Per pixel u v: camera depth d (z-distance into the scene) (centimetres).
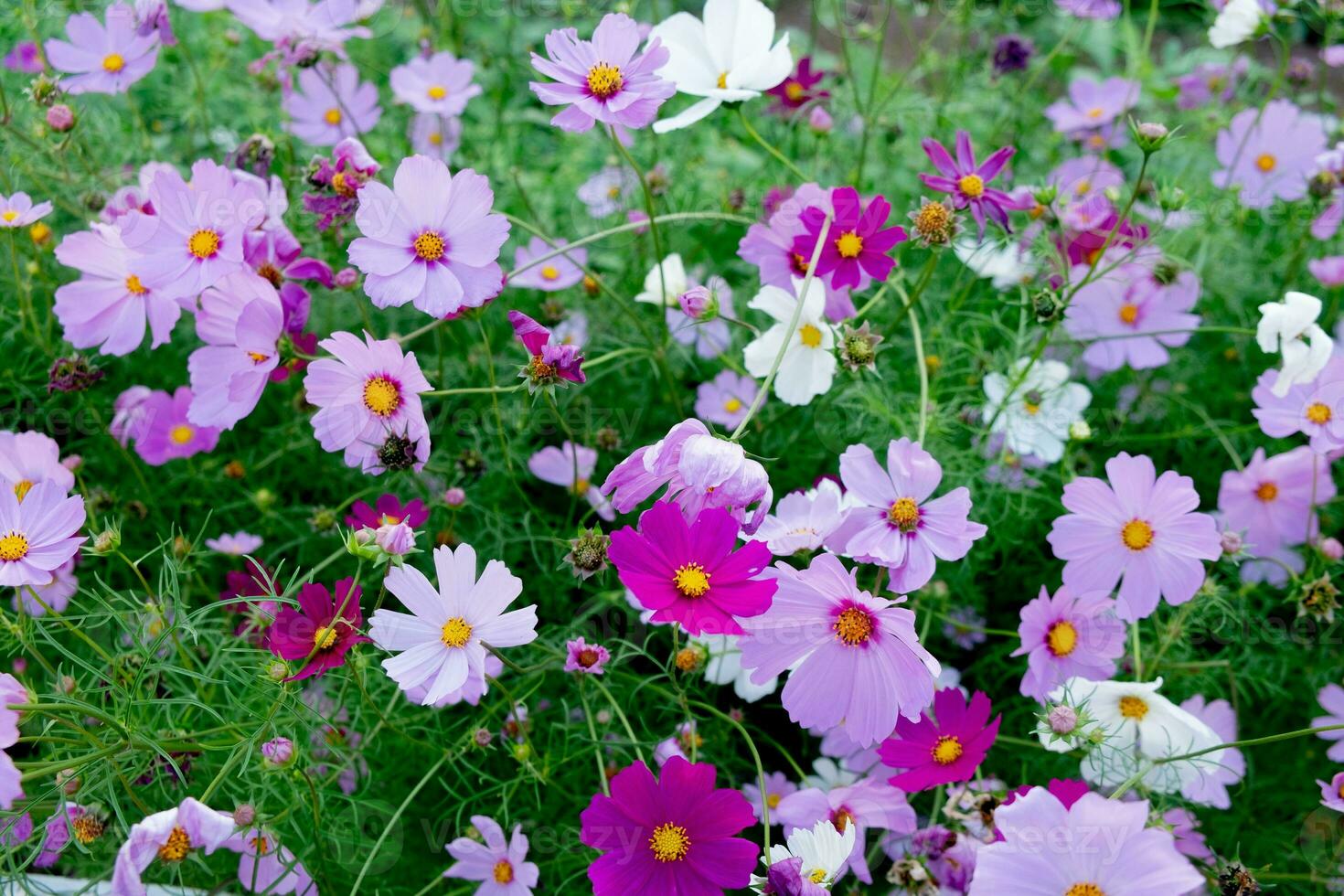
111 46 101
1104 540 85
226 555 102
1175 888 70
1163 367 112
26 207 95
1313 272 111
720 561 73
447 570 77
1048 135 134
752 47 90
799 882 73
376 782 91
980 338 108
